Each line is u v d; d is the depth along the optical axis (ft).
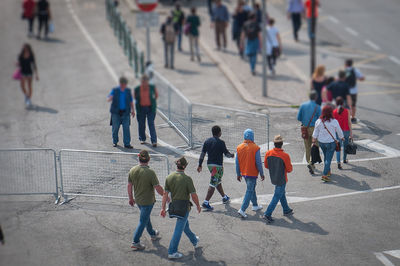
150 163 154.51
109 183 153.99
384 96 253.24
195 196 117.39
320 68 201.46
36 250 122.83
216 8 318.45
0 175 159.02
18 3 489.67
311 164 160.56
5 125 213.66
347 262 116.47
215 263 117.19
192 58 307.99
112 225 134.31
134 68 294.66
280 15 419.54
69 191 150.82
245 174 134.51
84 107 234.17
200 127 189.78
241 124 187.52
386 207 140.77
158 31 375.66
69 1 494.59
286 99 239.91
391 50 335.67
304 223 133.49
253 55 273.75
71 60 320.70
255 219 136.26
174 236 117.91
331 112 153.28
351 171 164.04
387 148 183.01
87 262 118.01
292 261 117.29
